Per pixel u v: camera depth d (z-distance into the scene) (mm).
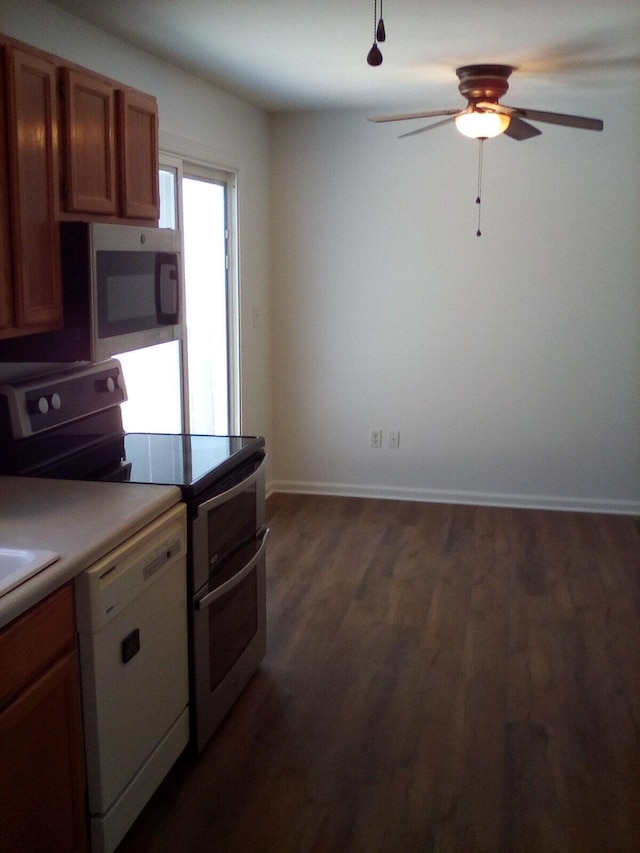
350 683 2953
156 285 2748
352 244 5066
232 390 4758
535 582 3889
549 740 2594
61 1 2805
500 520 4859
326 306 5176
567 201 4754
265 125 4980
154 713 2211
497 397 5051
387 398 5203
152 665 2182
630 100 4578
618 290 4781
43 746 1759
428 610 3568
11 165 2029
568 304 4855
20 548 1854
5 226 2033
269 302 5219
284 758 2512
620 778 2404
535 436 5047
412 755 2521
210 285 4516
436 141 4855
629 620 3467
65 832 1864
